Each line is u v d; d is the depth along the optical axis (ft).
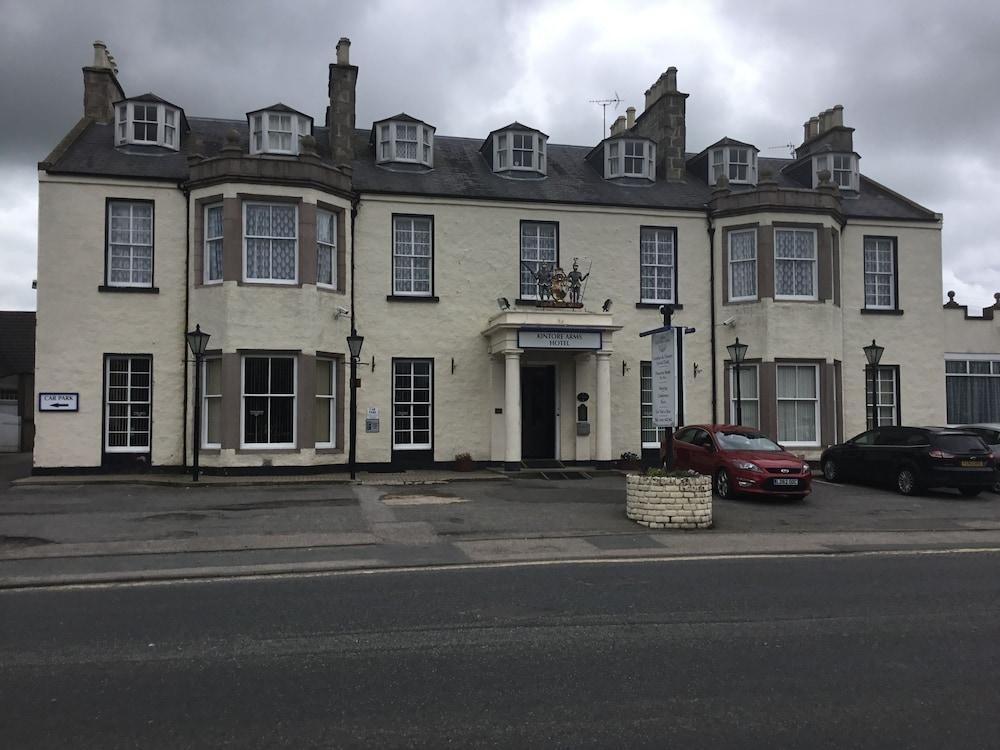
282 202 60.29
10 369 97.66
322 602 25.04
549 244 69.05
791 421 69.15
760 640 20.99
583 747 14.38
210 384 60.64
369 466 63.87
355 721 15.52
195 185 60.90
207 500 47.80
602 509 45.70
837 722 15.56
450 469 65.57
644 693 17.06
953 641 21.01
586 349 63.87
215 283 59.72
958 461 51.80
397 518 41.91
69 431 59.72
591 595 26.11
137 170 61.82
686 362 70.23
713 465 52.80
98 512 43.14
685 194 73.82
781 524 42.42
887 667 18.86
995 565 31.91
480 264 67.26
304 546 34.76
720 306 70.54
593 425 67.51
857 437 59.88
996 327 80.43
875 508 48.14
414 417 65.77
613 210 69.92
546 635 21.39
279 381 60.03
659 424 43.91
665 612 23.90
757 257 68.90
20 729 15.07
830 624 22.61
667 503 40.42
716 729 15.20
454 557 32.73
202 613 23.59
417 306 65.77
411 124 69.87
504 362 66.90
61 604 24.80
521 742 14.58
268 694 16.93
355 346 57.47
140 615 23.36
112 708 16.12
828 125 83.05
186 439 60.75
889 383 74.28
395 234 66.13
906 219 74.90
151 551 33.47
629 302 69.67
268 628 21.97
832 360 69.21
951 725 15.44
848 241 73.92
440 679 17.89
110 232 61.26
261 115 64.18
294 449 59.52
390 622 22.65
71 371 59.93
